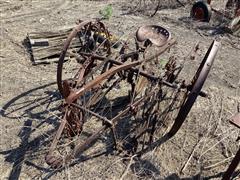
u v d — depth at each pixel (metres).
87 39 2.66
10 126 2.46
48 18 4.10
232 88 3.02
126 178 2.12
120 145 2.29
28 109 2.62
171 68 2.51
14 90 2.83
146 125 2.31
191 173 2.19
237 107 2.77
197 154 2.32
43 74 3.04
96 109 2.59
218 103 2.80
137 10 4.45
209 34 3.92
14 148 2.29
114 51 3.18
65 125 2.12
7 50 3.36
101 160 2.22
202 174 2.19
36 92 2.81
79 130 2.27
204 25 4.12
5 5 4.39
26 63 3.19
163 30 2.79
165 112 2.55
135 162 2.22
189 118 2.62
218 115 2.67
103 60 2.45
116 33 3.77
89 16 4.20
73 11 4.34
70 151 2.12
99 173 2.14
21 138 2.36
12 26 3.84
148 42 2.66
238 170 2.21
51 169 2.14
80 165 2.18
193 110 2.70
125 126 2.47
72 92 2.02
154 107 2.45
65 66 3.13
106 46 2.73
